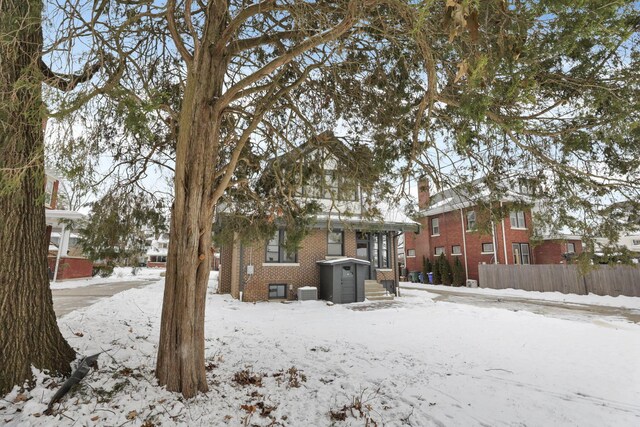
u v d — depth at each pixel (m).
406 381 5.19
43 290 4.07
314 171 6.51
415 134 4.72
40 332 3.94
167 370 4.09
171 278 4.19
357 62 5.36
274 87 5.15
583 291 17.75
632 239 23.50
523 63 2.70
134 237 6.72
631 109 3.14
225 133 6.46
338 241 16.22
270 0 4.07
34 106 3.19
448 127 5.48
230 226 7.23
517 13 2.45
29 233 3.93
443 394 4.73
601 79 3.44
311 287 14.89
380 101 5.88
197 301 4.19
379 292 15.88
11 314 3.67
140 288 17.19
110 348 5.08
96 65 4.82
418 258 30.16
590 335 8.59
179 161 4.16
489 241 23.56
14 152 3.41
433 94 3.76
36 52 3.54
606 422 4.02
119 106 3.31
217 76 4.56
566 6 2.19
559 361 6.37
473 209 5.91
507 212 5.53
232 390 4.42
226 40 4.52
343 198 6.64
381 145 6.06
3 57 3.43
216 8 4.48
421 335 8.46
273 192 6.75
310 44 3.93
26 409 3.25
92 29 4.01
